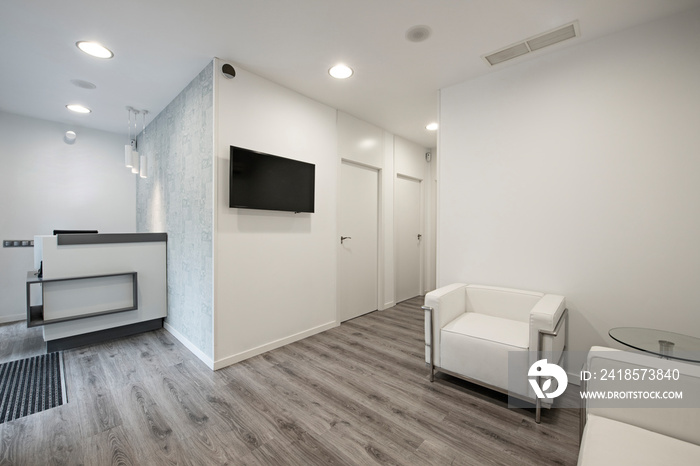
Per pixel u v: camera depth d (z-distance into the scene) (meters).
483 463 1.46
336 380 2.25
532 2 1.77
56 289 2.75
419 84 2.83
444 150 2.88
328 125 3.35
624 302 2.02
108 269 3.02
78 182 4.21
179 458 1.49
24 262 3.84
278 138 2.84
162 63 2.51
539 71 2.34
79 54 2.38
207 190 2.49
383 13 1.89
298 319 3.06
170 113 3.29
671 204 1.87
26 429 1.70
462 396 2.04
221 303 2.45
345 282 3.72
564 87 2.23
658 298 1.92
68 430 1.69
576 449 1.54
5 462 1.46
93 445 1.58
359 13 1.89
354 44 2.22
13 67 2.59
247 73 2.60
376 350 2.81
